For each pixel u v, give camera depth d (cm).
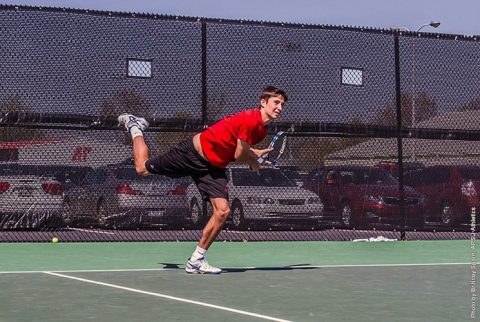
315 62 1340
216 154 888
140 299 698
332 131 1346
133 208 1305
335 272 916
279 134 914
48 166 1262
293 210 1505
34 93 1227
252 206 1516
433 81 1402
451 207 1579
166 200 1330
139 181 1315
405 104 1386
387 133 1373
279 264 1019
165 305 665
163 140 1267
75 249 1188
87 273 895
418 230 1411
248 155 885
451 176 1577
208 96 1287
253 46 1311
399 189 1395
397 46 1383
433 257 1123
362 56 1364
